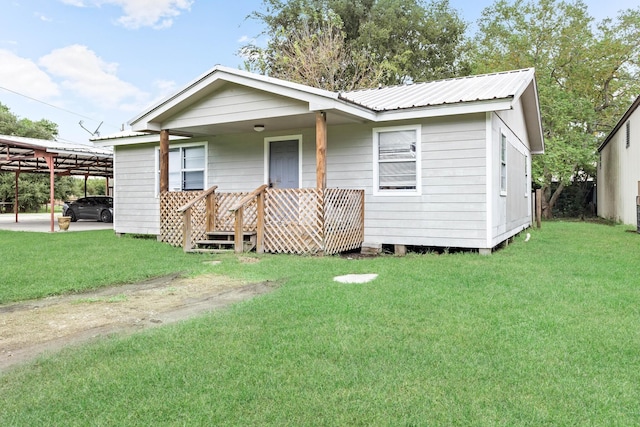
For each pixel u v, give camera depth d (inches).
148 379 112.2
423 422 91.9
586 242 407.2
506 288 207.8
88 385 109.6
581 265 271.9
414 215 351.9
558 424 91.3
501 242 375.2
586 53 899.4
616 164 711.1
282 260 301.9
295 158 412.2
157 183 484.7
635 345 133.7
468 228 331.9
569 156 798.5
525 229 567.5
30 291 215.8
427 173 346.0
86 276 251.9
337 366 119.0
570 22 917.2
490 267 263.6
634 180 602.2
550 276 236.7
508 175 410.0
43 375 116.5
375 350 129.6
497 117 350.3
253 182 431.8
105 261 305.4
